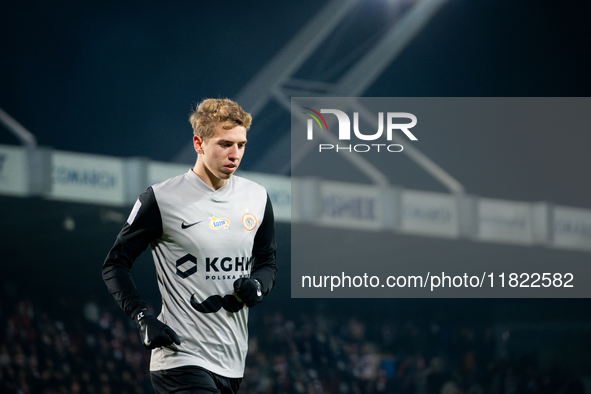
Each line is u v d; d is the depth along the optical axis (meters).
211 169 2.76
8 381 10.94
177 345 2.79
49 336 12.02
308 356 14.51
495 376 15.79
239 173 12.48
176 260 2.80
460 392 15.35
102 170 10.84
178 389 2.77
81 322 12.72
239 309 2.85
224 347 2.83
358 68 16.31
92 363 12.20
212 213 2.81
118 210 12.77
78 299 13.10
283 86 15.69
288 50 15.22
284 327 15.50
